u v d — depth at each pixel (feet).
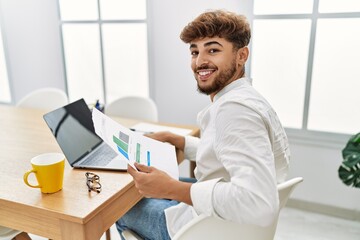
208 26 3.29
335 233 7.16
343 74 7.34
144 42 9.32
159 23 8.70
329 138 7.52
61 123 4.59
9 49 11.11
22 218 3.63
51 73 10.78
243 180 2.75
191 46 3.59
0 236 4.64
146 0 8.68
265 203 2.72
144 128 5.97
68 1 9.94
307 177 7.97
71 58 10.48
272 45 7.79
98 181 4.00
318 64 7.48
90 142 4.95
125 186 3.90
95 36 9.94
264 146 2.88
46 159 3.77
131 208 4.38
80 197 3.65
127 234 4.33
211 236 3.18
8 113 7.00
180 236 3.00
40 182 3.67
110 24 9.59
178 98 9.06
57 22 10.16
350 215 7.75
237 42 3.39
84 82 10.55
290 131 7.90
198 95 8.73
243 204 2.73
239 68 3.60
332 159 7.63
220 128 3.07
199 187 3.08
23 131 5.85
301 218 7.75
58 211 3.39
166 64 8.94
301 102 7.84
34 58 10.85
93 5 9.66
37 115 6.85
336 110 7.59
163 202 4.46
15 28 10.78
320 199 7.97
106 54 9.93
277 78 7.95
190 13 8.27
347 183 6.53
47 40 10.48
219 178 3.16
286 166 3.78
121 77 9.96
